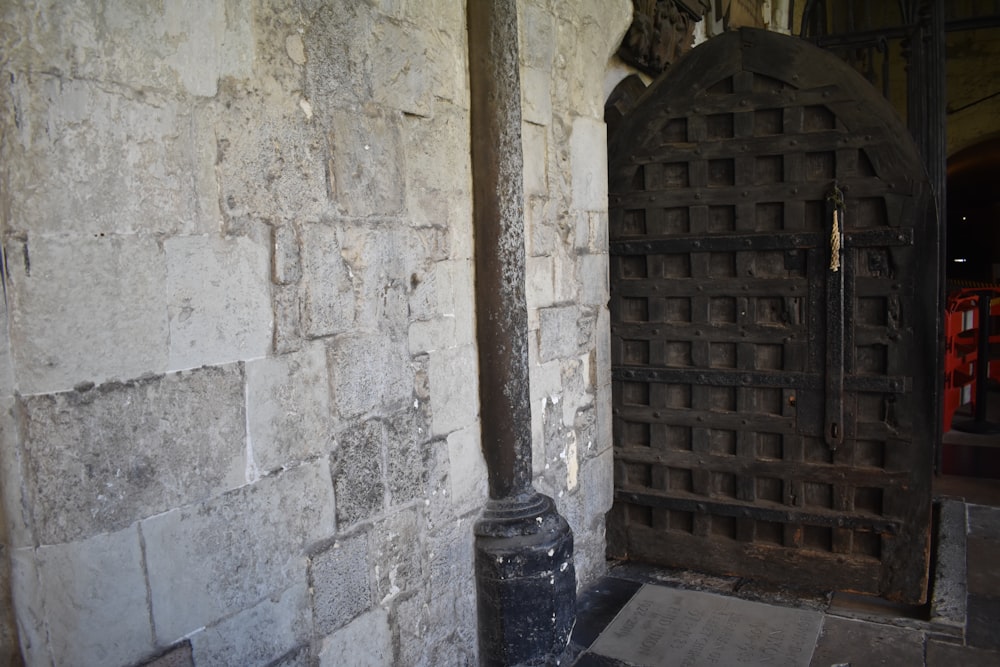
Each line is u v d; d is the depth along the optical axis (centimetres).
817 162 324
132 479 147
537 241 286
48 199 133
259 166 171
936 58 465
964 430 623
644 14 398
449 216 240
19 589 137
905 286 313
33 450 133
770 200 330
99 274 140
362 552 204
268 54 172
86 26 137
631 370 365
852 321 323
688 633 292
